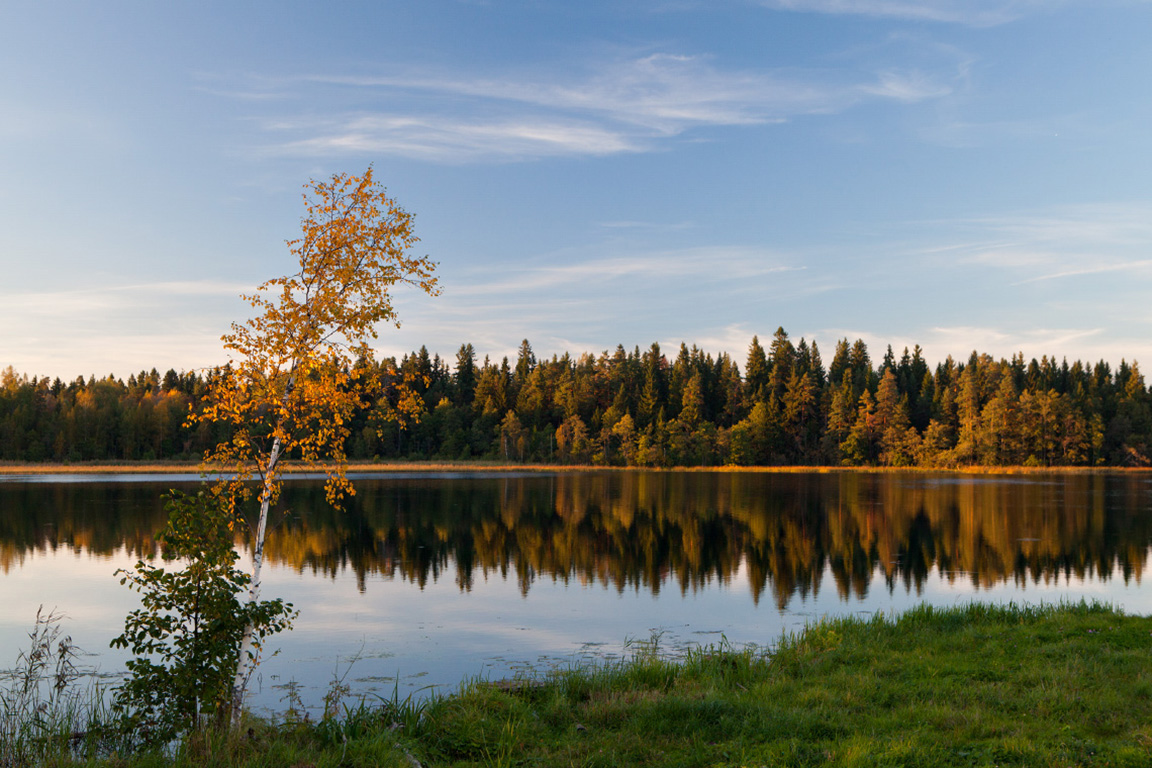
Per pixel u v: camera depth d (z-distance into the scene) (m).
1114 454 112.00
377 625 19.75
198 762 8.17
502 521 44.25
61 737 9.45
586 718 10.14
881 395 116.38
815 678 11.95
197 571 9.36
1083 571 28.56
